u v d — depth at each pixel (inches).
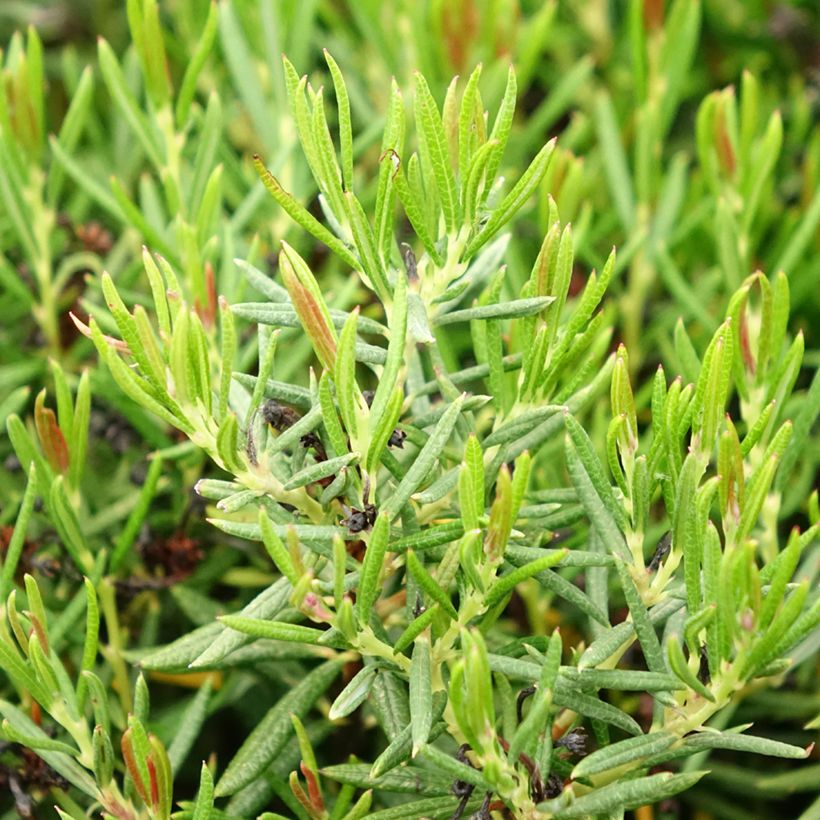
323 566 15.1
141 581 17.6
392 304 15.0
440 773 15.5
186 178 20.0
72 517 17.0
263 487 14.9
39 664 15.2
